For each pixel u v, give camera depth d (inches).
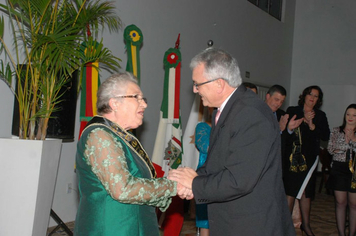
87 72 138.6
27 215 108.6
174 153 146.8
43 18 120.1
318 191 273.3
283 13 362.9
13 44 141.1
